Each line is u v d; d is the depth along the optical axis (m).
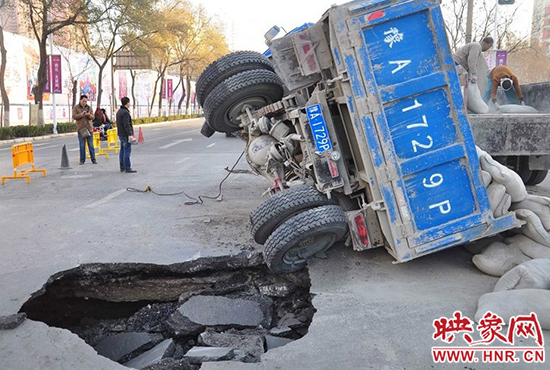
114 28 36.44
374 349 3.72
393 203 4.82
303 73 5.33
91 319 5.53
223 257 5.68
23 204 8.76
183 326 4.66
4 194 9.76
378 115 4.75
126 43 37.09
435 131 4.85
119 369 3.57
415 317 4.20
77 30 39.38
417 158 4.81
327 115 5.33
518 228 5.27
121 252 5.91
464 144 4.86
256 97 7.07
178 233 6.70
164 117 56.62
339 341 3.85
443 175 4.88
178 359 3.93
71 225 7.23
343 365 3.52
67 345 3.89
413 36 4.77
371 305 4.44
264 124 6.62
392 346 3.76
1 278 5.21
